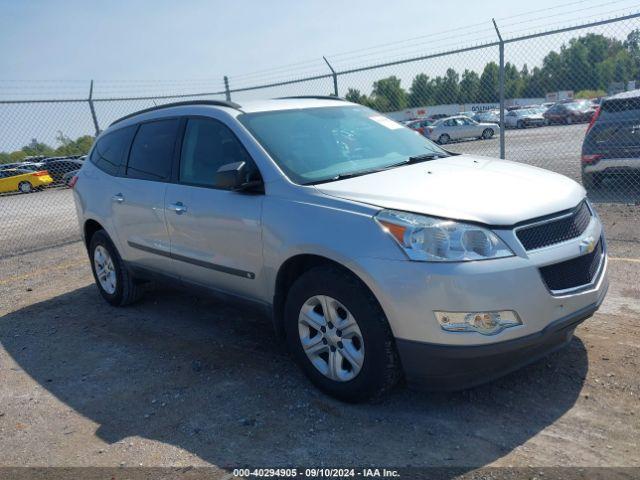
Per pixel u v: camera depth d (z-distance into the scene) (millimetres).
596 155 8656
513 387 3510
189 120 4582
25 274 7578
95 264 5867
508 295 2918
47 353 4773
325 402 3525
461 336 2928
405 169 3852
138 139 5109
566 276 3156
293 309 3596
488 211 3068
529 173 3762
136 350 4637
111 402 3807
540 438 3000
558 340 3213
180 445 3221
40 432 3518
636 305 4562
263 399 3633
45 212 14594
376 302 3168
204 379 3990
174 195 4461
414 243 2996
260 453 3072
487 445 2977
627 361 3678
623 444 2895
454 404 3389
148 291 6109
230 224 3926
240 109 4320
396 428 3191
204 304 5621
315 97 5020
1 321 5734
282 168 3789
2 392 4117
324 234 3295
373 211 3203
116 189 5176
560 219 3201
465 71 9922
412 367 3096
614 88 8656
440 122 24047
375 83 10180
